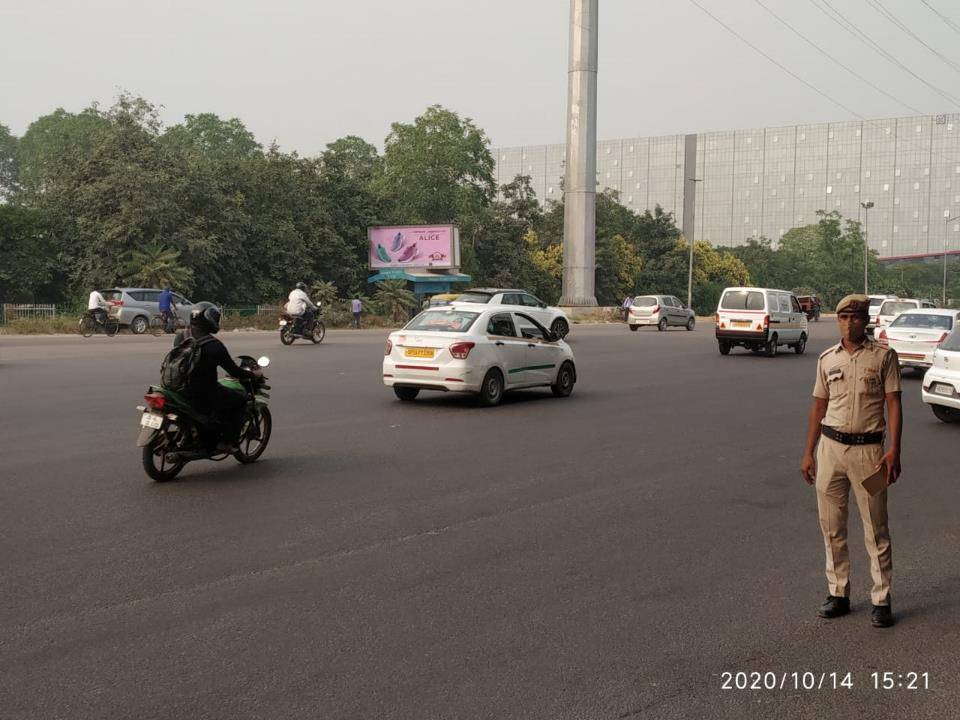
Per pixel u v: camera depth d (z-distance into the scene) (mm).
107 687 4008
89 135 62844
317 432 11461
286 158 53156
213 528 6742
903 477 9281
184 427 8516
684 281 92062
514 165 161625
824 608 5066
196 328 8625
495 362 14266
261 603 5129
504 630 4766
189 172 44281
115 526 6762
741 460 9977
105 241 40844
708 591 5484
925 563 6199
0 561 5859
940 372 13273
